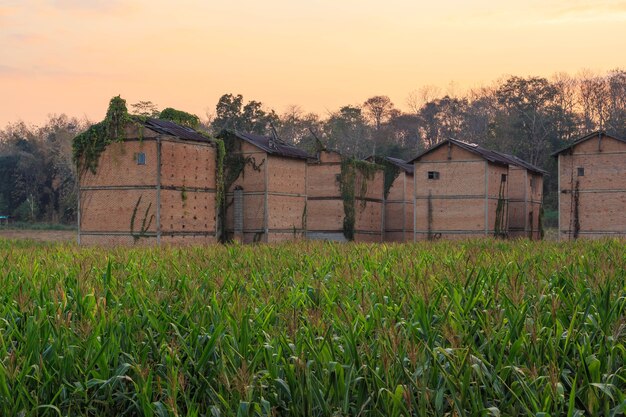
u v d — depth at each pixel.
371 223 62.19
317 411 7.76
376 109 151.25
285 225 49.56
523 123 109.69
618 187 47.81
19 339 9.66
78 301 11.19
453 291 11.34
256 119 109.50
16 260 19.48
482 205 51.47
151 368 8.79
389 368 8.00
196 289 11.69
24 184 102.12
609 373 8.34
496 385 7.98
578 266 16.28
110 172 41.84
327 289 13.18
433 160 52.94
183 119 49.28
